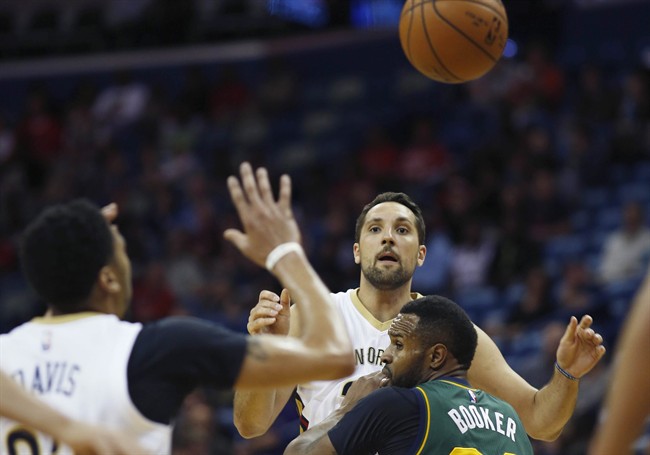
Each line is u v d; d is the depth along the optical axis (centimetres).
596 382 1377
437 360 637
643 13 2708
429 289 1961
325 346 439
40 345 447
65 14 3491
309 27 3222
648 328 304
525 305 1703
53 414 411
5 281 2475
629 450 309
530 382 1400
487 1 755
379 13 3189
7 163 2897
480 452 606
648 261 1792
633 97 2312
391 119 2719
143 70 3284
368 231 747
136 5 3459
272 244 451
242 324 1983
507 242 1922
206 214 2342
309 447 612
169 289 2111
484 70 765
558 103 2431
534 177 2123
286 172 2600
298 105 2917
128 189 2664
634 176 2162
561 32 2769
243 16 3272
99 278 457
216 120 2875
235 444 1480
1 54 3450
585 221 2078
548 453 1312
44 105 3031
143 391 432
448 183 2195
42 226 452
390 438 605
